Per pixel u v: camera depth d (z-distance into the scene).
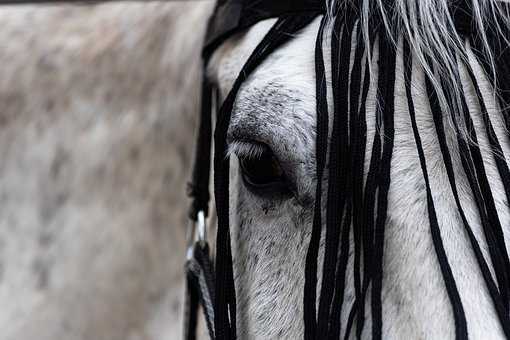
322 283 2.17
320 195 2.22
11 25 4.75
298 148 2.26
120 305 4.10
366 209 2.15
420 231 2.08
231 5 2.93
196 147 3.04
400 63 2.32
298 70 2.37
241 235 2.57
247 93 2.41
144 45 4.20
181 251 3.95
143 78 4.11
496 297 1.95
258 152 2.36
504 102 2.27
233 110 2.46
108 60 4.27
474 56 2.34
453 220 2.09
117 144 4.11
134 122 4.07
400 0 2.34
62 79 4.34
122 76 4.18
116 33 4.39
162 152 3.97
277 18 2.70
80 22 4.60
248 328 2.49
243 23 2.81
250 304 2.48
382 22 2.36
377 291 2.06
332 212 2.21
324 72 2.32
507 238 2.09
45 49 4.50
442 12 2.32
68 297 4.16
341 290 2.17
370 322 2.12
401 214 2.11
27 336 4.20
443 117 2.22
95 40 4.43
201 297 2.75
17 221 4.29
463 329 1.90
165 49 4.07
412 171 2.16
